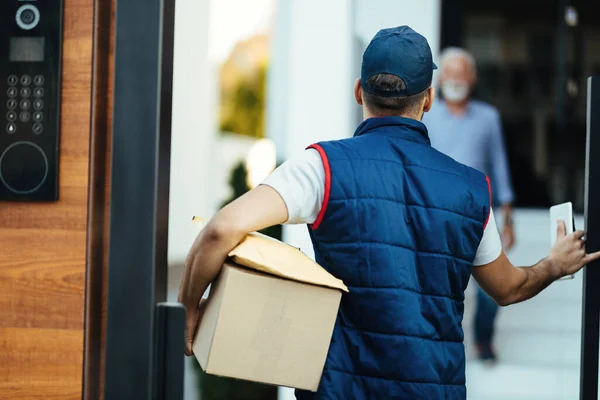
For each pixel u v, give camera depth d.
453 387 2.17
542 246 7.22
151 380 1.54
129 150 1.54
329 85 6.16
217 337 2.00
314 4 6.16
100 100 1.63
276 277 2.01
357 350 2.11
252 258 2.01
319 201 2.16
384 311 2.10
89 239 1.61
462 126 6.13
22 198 1.60
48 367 1.61
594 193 2.32
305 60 6.20
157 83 1.54
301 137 6.21
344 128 6.16
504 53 7.24
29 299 1.61
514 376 6.25
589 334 2.30
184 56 11.06
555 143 7.31
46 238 1.61
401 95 2.29
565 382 6.11
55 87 1.60
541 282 2.48
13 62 1.60
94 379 1.66
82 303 1.61
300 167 2.17
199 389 6.64
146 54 1.54
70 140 1.60
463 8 7.11
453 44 7.13
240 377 2.03
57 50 1.59
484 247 2.39
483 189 2.28
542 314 6.78
